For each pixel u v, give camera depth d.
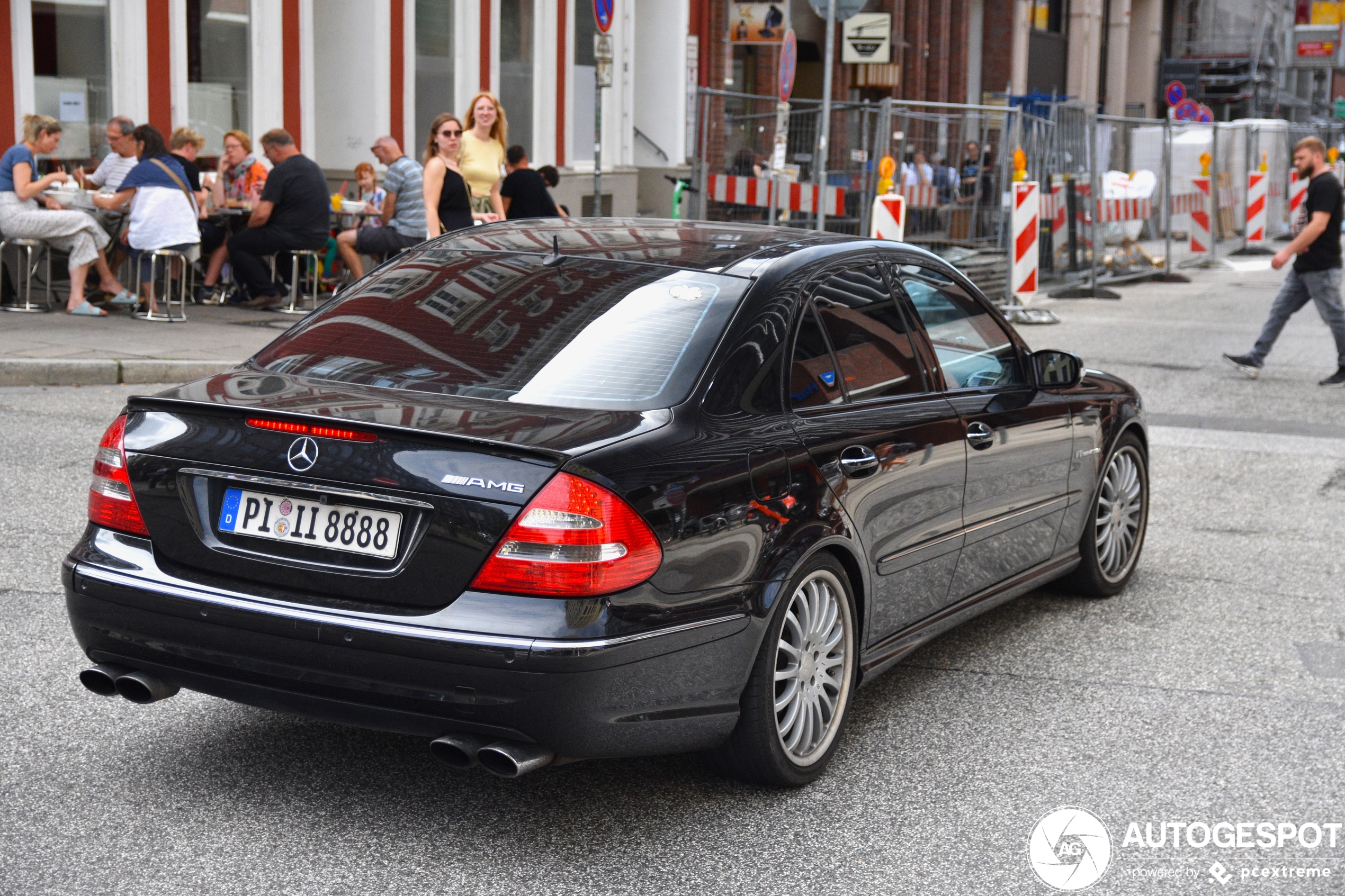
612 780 4.12
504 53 20.39
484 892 3.42
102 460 3.82
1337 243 12.61
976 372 5.16
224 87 15.51
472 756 3.37
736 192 18.52
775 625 3.86
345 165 17.77
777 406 4.03
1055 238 20.30
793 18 29.56
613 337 3.95
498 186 13.33
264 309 13.53
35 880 3.37
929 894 3.52
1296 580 6.69
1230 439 10.18
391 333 4.10
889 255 4.93
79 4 13.84
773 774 3.99
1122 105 48.09
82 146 14.03
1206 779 4.32
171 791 3.90
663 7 24.45
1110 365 13.59
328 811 3.82
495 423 3.53
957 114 18.19
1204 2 52.41
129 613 3.66
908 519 4.50
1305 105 60.00
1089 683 5.18
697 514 3.59
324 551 3.50
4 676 4.70
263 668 3.51
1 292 12.57
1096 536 6.13
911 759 4.41
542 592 3.34
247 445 3.59
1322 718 4.87
